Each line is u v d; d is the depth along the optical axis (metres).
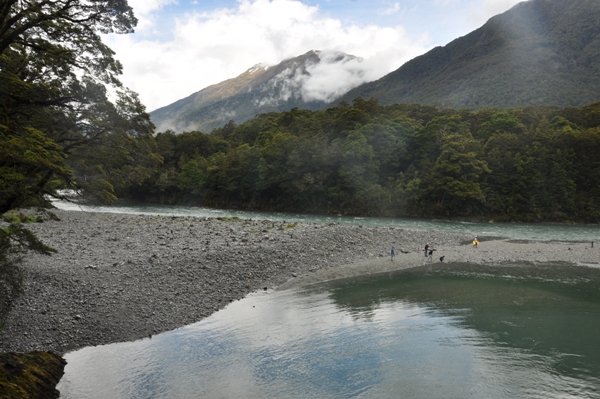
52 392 12.83
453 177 72.94
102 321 18.20
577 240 45.91
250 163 96.19
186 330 18.27
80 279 22.19
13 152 13.36
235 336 17.56
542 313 20.23
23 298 18.78
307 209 89.31
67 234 38.44
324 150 84.88
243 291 24.39
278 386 13.25
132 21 18.95
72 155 19.48
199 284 24.08
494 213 72.19
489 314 20.12
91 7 17.78
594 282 26.39
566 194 70.06
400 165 85.12
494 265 31.84
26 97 16.95
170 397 12.66
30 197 16.67
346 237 40.28
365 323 19.06
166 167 114.75
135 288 22.08
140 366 14.80
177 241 35.00
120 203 110.19
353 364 14.77
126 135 20.81
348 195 82.25
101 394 12.86
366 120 92.31
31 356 13.80
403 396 12.46
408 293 24.16
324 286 25.91
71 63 18.69
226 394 12.79
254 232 41.19
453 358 15.12
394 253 33.50
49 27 17.53
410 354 15.53
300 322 19.28
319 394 12.70
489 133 84.25
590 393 12.48
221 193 102.62
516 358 15.05
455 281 26.94
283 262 30.50
